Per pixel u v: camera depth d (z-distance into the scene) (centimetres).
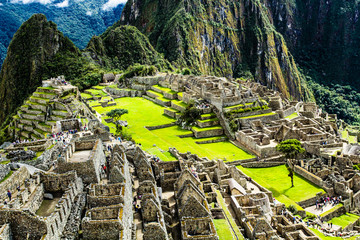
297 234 7731
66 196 4766
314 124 14850
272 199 9125
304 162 12450
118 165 5816
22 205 4525
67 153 5956
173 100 19338
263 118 15550
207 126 15425
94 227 4353
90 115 14050
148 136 13650
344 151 12888
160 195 6588
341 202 10469
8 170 5778
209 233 5744
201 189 6981
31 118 14625
